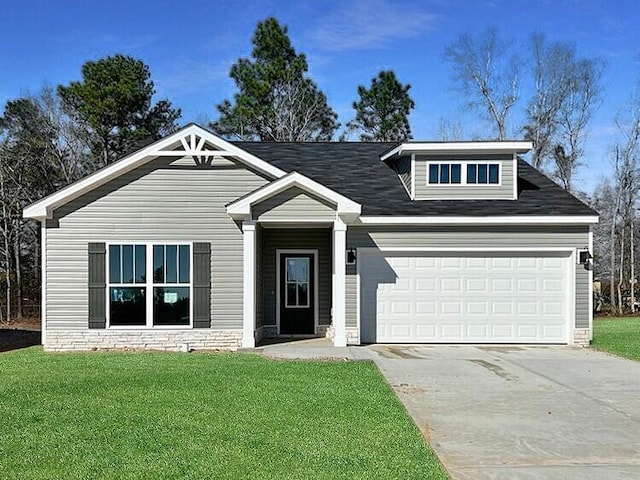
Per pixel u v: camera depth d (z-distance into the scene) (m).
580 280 15.63
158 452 6.41
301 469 5.89
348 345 15.23
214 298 15.17
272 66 36.78
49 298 14.96
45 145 32.22
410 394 9.57
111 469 5.90
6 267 27.78
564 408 8.72
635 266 37.59
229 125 36.88
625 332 19.80
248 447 6.57
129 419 7.72
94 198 15.08
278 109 36.94
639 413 8.45
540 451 6.71
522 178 18.27
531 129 38.59
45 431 7.19
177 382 10.16
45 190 31.48
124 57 33.75
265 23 37.56
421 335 15.74
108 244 15.09
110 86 32.62
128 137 33.19
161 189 15.20
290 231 17.09
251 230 14.70
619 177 34.84
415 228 15.57
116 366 11.98
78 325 15.00
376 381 10.38
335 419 7.76
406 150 16.30
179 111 36.28
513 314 15.77
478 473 5.99
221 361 12.66
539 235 15.66
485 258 15.82
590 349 14.96
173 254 15.20
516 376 11.17
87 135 33.59
